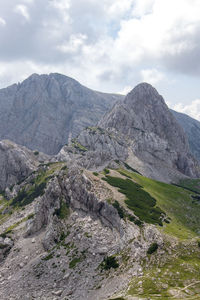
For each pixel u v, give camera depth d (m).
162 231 92.31
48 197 129.25
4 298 86.25
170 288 64.94
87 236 101.38
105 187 128.00
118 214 105.62
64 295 80.62
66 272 89.25
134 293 64.81
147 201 127.31
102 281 79.25
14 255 111.19
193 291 62.69
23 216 154.25
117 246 91.69
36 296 83.50
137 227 96.12
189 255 78.56
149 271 74.12
